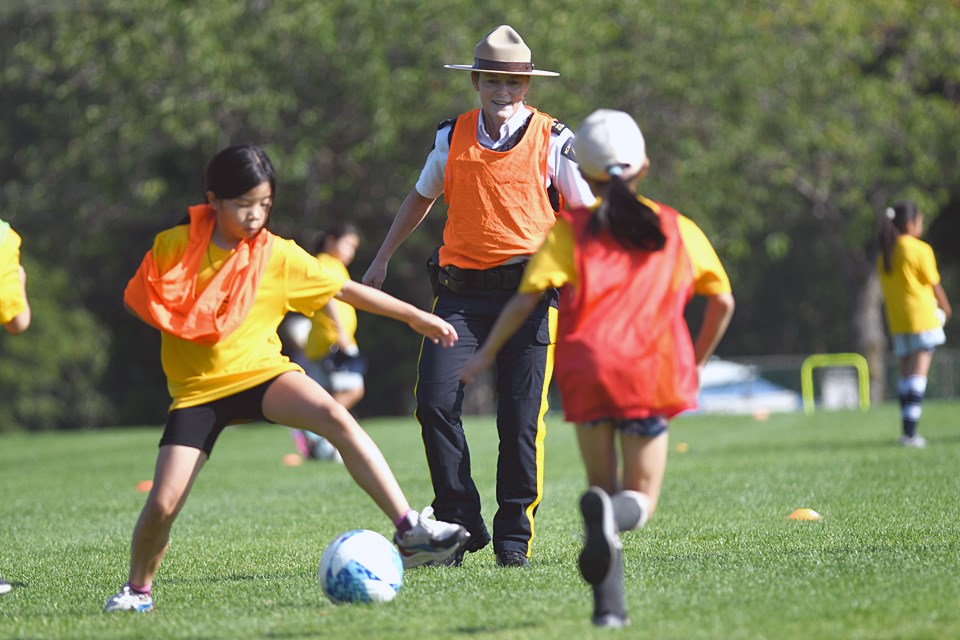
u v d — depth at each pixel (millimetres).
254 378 18734
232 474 46844
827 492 32438
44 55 103938
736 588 18953
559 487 36906
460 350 23219
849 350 148750
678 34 92500
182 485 18469
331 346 49625
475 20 90500
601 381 16250
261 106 89250
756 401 96625
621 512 16125
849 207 107875
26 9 107125
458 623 17219
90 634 17438
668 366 16375
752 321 148250
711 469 40812
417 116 90188
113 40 92438
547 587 19844
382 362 132500
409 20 88000
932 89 114250
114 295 131375
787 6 97688
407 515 18781
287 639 16625
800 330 149250
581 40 89625
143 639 16969
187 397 18672
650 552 23703
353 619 17859
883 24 104688
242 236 18641
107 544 28359
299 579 22125
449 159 23391
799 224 130250
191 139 91062
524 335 23094
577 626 16422
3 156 113938
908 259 48219
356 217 104250
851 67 101875
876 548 22734
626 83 92812
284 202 100688
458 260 23312
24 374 120062
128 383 135625
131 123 92188
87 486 44781
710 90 92625
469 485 23266
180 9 90375
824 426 63375
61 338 121250
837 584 18906
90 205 102875
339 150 98500
